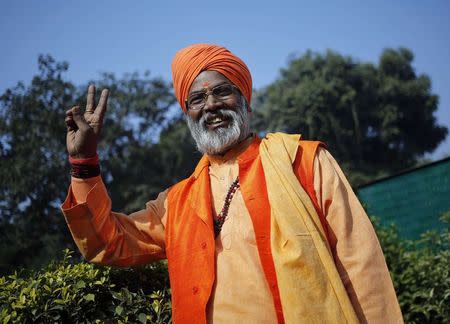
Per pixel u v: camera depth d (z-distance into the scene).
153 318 3.10
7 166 18.33
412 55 35.75
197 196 2.82
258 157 2.81
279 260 2.42
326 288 2.35
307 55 35.62
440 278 5.44
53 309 2.86
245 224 2.61
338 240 2.51
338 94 32.28
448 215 6.49
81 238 2.78
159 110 24.11
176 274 2.70
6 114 19.11
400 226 8.15
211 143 2.88
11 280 3.20
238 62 3.01
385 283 2.42
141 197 22.36
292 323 2.32
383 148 33.72
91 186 2.77
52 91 19.47
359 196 8.85
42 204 18.44
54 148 19.14
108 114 23.30
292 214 2.48
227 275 2.54
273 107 33.34
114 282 3.22
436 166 7.65
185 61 2.99
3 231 17.84
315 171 2.65
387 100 33.97
